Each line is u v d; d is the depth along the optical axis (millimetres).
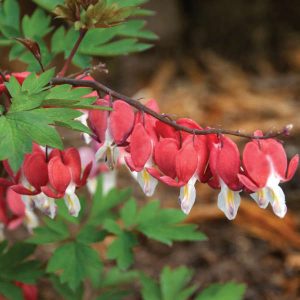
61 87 479
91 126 489
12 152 447
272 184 464
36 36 576
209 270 757
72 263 585
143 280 643
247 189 465
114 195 633
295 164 467
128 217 619
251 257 769
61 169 481
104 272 670
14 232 785
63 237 604
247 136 469
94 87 489
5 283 589
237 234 801
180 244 789
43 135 451
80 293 620
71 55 522
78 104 466
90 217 626
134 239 599
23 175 495
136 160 477
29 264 598
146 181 481
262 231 802
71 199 488
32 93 472
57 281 621
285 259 765
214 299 627
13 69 951
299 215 817
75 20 497
